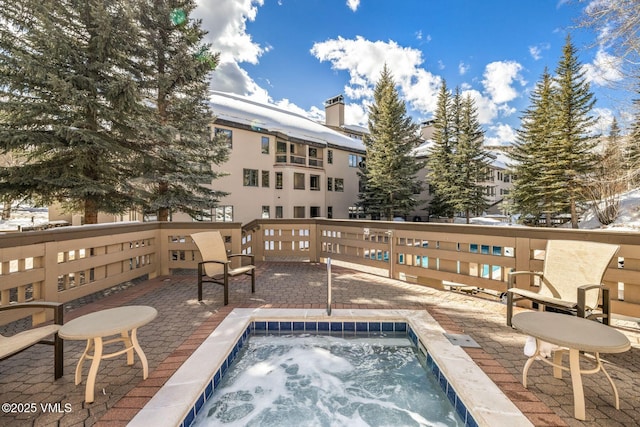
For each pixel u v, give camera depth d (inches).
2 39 265.6
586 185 608.1
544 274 130.8
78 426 71.9
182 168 366.6
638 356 107.6
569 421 72.9
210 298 178.4
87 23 288.7
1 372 97.3
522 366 98.6
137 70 331.6
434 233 201.3
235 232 243.6
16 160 340.2
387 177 776.3
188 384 88.1
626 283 129.2
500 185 1268.5
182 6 353.7
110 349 113.3
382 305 163.2
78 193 284.8
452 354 106.0
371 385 107.4
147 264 226.4
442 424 88.5
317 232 294.8
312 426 87.5
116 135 327.0
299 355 126.9
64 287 157.3
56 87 256.5
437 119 878.4
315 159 804.6
